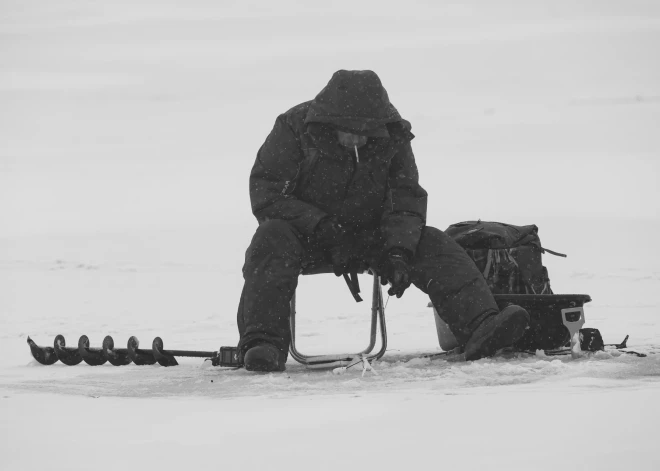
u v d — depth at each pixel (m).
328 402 11.23
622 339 19.34
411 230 16.31
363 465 7.50
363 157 16.58
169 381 14.58
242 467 7.60
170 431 9.34
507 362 15.08
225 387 13.52
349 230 16.97
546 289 17.83
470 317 15.80
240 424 9.67
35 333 27.81
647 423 8.58
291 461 7.74
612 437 8.05
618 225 56.81
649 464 7.09
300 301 34.44
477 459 7.51
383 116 16.17
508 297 16.14
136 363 18.39
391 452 7.90
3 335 27.41
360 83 16.20
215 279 43.16
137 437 9.04
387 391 12.32
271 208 16.53
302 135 16.69
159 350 17.89
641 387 11.37
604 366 13.72
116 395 13.02
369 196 16.77
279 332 15.65
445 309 16.02
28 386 14.27
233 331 27.53
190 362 19.33
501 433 8.48
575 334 15.62
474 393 11.46
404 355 18.05
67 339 26.08
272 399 11.87
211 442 8.64
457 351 16.64
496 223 18.17
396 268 15.95
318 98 16.44
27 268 46.84
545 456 7.48
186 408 11.09
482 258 17.61
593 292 33.53
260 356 15.16
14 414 10.73
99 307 34.66
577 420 8.89
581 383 11.98
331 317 29.17
